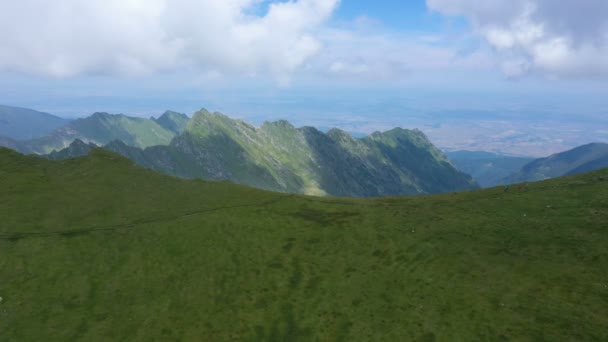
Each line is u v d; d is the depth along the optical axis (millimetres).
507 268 48812
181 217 72500
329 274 54250
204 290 52312
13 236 63281
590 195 65375
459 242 57312
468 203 72875
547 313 39906
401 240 60656
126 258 59500
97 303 50125
